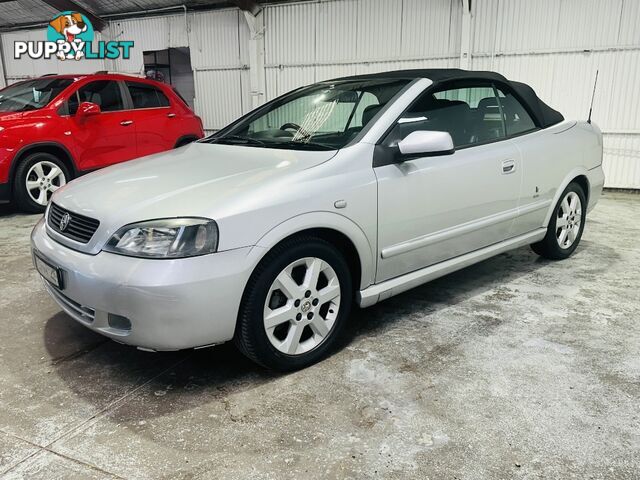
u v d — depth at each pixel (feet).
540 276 12.30
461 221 10.02
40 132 18.86
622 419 6.88
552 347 8.84
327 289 8.31
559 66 24.16
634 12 22.34
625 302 10.73
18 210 20.04
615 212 19.66
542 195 11.90
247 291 7.39
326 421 6.92
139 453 6.35
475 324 9.75
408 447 6.39
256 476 5.94
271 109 11.20
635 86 23.06
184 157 9.54
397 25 26.96
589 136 13.33
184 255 6.79
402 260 9.23
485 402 7.28
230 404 7.34
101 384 7.93
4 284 12.07
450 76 10.27
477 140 10.52
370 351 8.77
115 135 21.07
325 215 7.89
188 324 6.88
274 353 7.80
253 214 7.22
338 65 29.09
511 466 6.05
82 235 7.57
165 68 36.55
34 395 7.63
